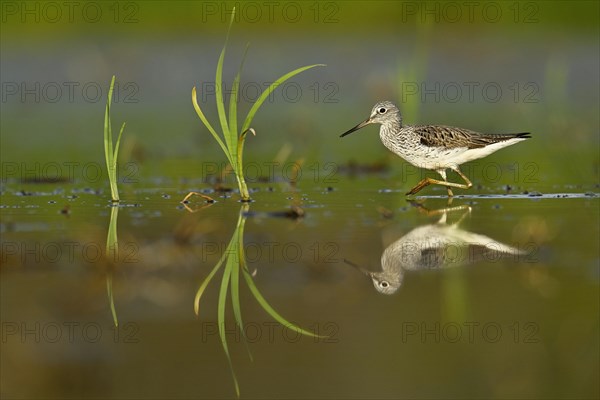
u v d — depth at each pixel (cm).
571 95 2636
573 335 962
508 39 3300
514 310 1016
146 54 3147
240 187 1586
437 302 1044
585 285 1088
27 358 927
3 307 1034
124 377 884
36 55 3050
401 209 1509
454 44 3247
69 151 2062
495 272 1140
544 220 1384
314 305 1044
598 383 891
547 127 2277
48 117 2481
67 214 1456
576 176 1830
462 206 1528
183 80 2912
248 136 2311
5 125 2370
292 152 2134
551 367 912
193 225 1345
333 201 1593
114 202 1570
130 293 1093
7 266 1172
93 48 3109
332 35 3388
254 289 1098
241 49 3222
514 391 862
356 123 2438
